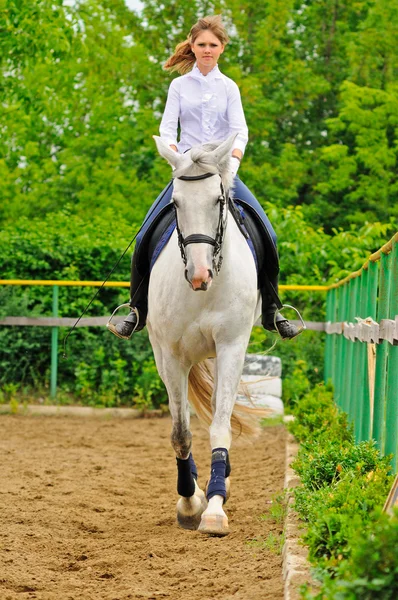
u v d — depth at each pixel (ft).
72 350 60.34
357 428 32.35
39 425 51.98
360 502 19.06
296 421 40.06
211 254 21.43
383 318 25.79
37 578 20.71
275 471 35.88
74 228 64.23
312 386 59.67
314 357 59.93
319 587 17.39
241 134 25.59
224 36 25.85
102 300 61.46
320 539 18.10
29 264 60.44
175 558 22.77
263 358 55.01
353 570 13.94
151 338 26.76
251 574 20.44
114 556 22.99
